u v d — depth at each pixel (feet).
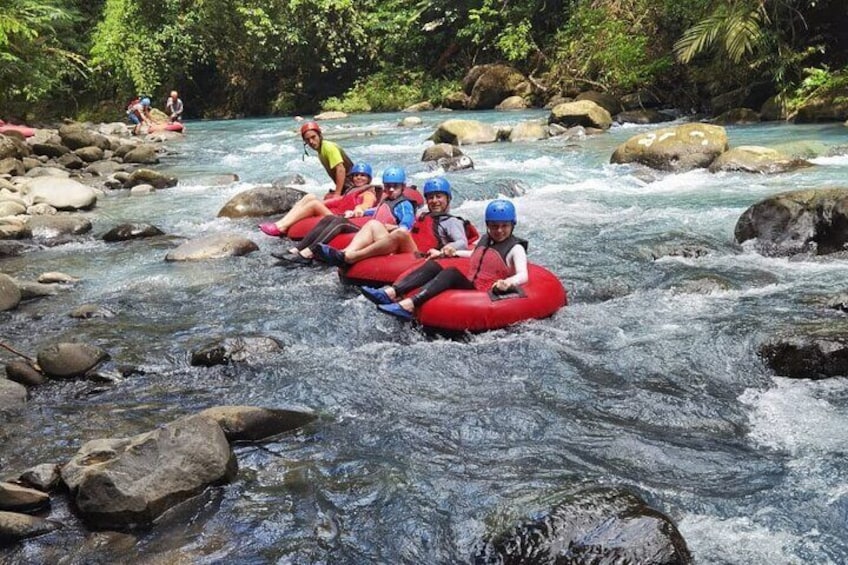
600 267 23.52
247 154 56.54
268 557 10.61
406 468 12.75
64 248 29.96
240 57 99.71
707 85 62.13
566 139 52.08
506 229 19.57
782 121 53.42
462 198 34.63
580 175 39.06
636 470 12.45
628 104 66.18
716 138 38.83
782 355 15.57
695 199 32.04
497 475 12.44
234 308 21.38
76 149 57.67
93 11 103.04
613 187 35.83
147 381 16.79
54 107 97.55
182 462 12.02
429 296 19.10
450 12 88.22
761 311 18.66
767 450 12.85
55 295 23.45
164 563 10.49
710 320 18.34
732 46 54.24
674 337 17.51
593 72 72.38
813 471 12.08
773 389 14.94
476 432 13.94
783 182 33.83
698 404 14.57
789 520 10.87
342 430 14.17
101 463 12.02
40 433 14.44
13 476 12.67
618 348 17.25
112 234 30.86
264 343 18.04
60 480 12.32
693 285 20.74
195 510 11.66
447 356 17.40
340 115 85.30
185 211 36.29
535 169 41.34
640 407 14.58
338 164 30.50
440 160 43.06
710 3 60.85
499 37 82.89
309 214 29.30
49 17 71.82
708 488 11.82
